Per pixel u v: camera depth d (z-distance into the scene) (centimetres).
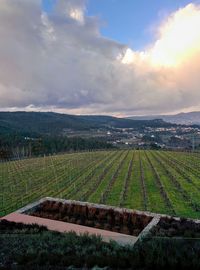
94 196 3606
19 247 1402
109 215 2112
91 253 1280
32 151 10831
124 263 1137
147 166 6053
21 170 6562
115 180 4628
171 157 7706
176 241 1352
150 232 1652
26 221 1986
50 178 5322
